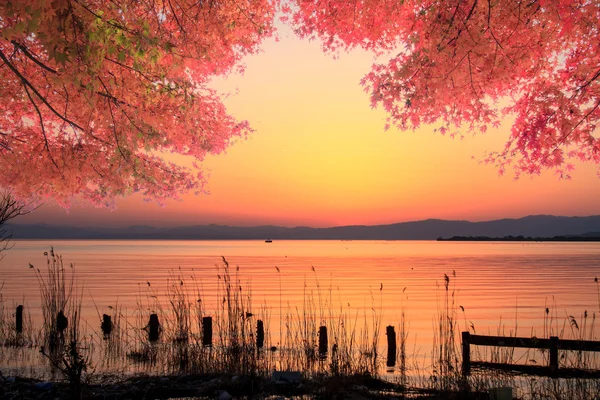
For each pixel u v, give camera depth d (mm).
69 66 6598
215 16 9914
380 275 41781
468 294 26797
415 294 26578
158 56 7207
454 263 64625
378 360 11203
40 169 10148
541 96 8312
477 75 7715
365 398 7738
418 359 11531
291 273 43219
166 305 20750
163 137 10156
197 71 11109
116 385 8156
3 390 7480
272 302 22141
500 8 7316
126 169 10070
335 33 9172
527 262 67500
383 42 9148
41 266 50906
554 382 8133
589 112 8219
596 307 21500
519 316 18906
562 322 17516
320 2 8891
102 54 6566
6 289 27094
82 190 10969
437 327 16391
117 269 47250
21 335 12844
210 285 30609
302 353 11055
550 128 8414
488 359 11305
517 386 8523
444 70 7613
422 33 7586
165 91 9266
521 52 7672
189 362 9922
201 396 7676
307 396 7777
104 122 8945
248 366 9273
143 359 10422
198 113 10664
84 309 19250
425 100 7953
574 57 8219
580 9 7113
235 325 10164
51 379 8516
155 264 57125
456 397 7746
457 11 7262
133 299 22891
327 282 33969
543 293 27375
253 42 10875
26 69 9234
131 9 8227
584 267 54906
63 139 10133
